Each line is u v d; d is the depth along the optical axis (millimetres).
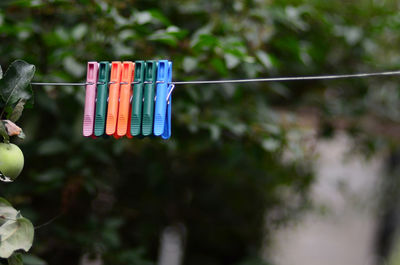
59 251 4703
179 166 5680
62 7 3812
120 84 2430
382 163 8180
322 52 5461
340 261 9820
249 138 4355
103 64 2461
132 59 3961
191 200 6211
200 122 4117
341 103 5750
